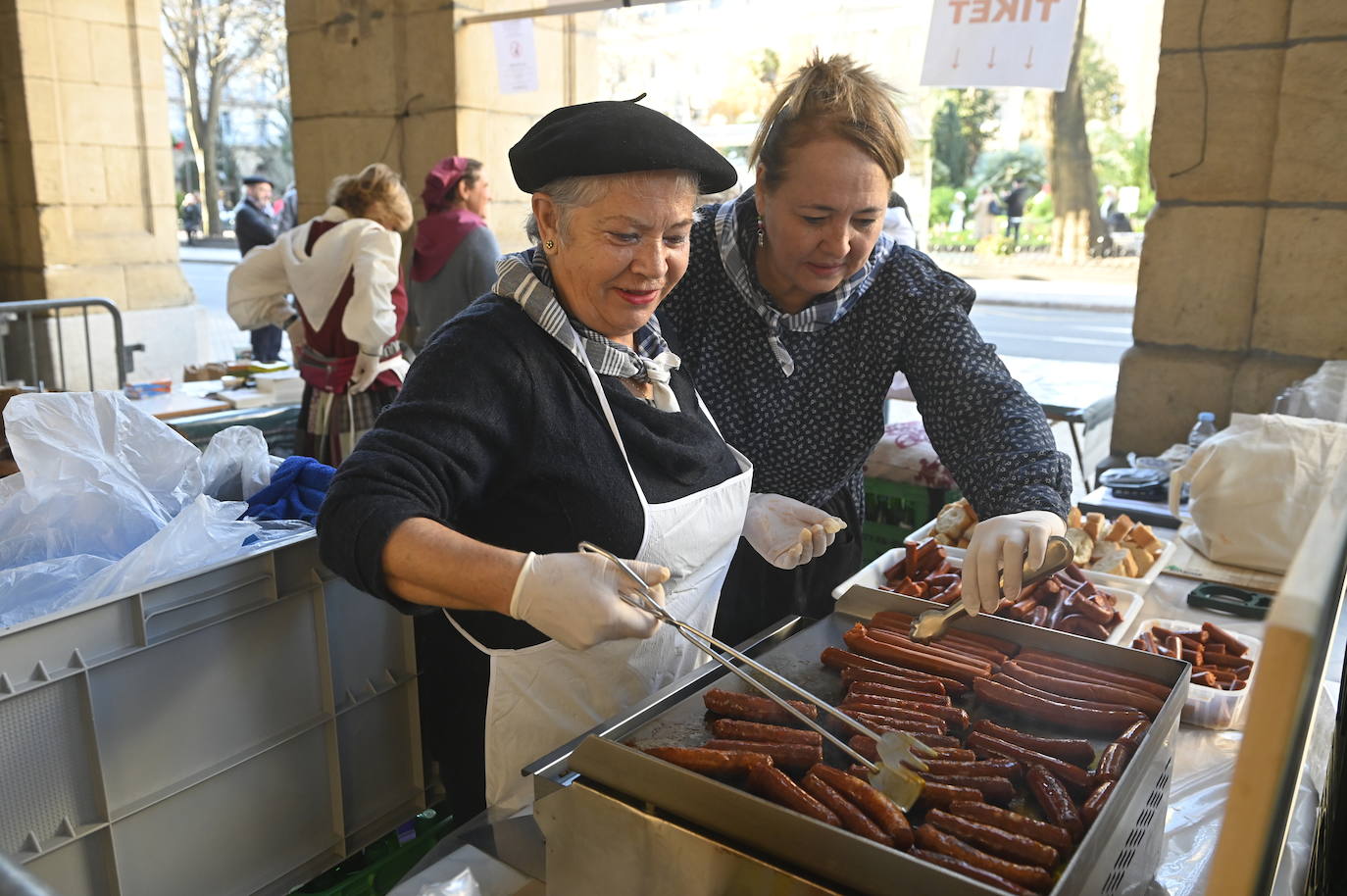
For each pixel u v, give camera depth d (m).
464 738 1.62
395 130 5.21
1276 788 0.50
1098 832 0.85
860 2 14.03
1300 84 2.87
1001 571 1.25
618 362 1.34
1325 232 2.93
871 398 1.77
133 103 7.65
